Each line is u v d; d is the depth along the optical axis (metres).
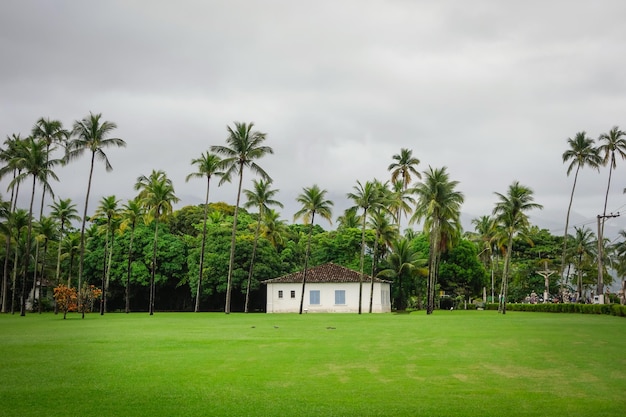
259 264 73.56
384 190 78.25
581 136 74.62
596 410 12.46
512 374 16.84
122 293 78.69
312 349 22.78
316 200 66.88
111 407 12.74
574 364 18.56
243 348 23.16
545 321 41.00
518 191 63.97
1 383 15.38
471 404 13.06
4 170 56.38
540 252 99.06
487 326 35.31
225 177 64.06
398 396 13.91
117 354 21.19
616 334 28.31
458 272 81.25
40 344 24.48
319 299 71.19
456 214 64.75
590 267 99.56
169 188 65.19
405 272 81.00
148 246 74.12
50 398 13.62
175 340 26.38
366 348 23.08
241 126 63.00
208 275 71.50
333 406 12.88
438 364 18.70
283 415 12.10
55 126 68.31
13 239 67.56
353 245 82.44
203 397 13.77
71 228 86.94
